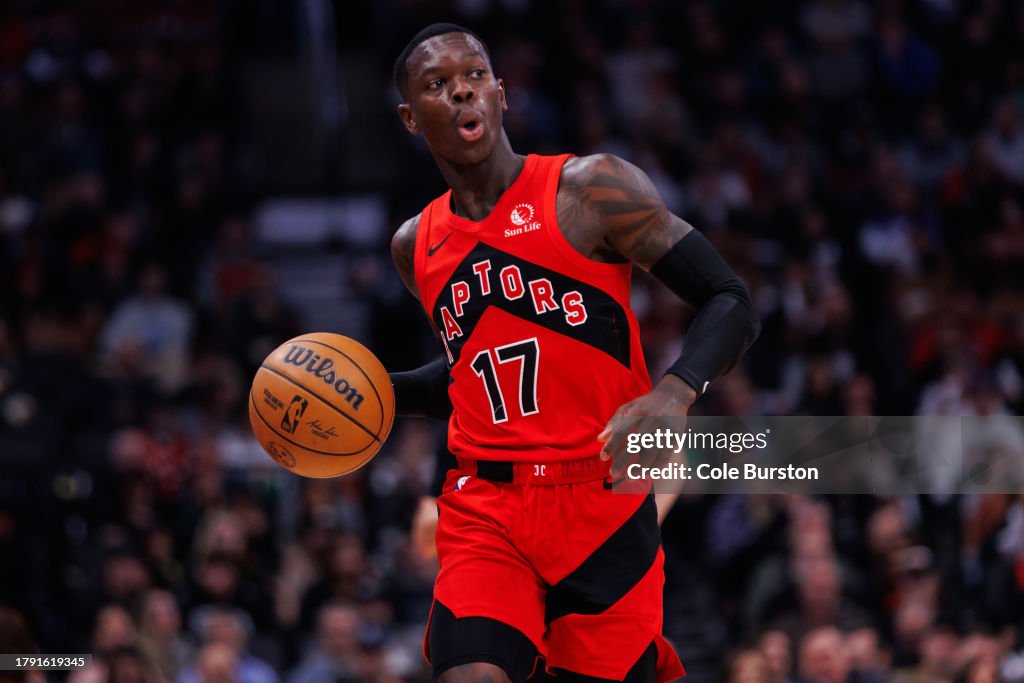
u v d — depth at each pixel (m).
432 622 5.20
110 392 15.37
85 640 12.05
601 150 19.77
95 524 13.49
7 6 23.53
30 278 17.58
